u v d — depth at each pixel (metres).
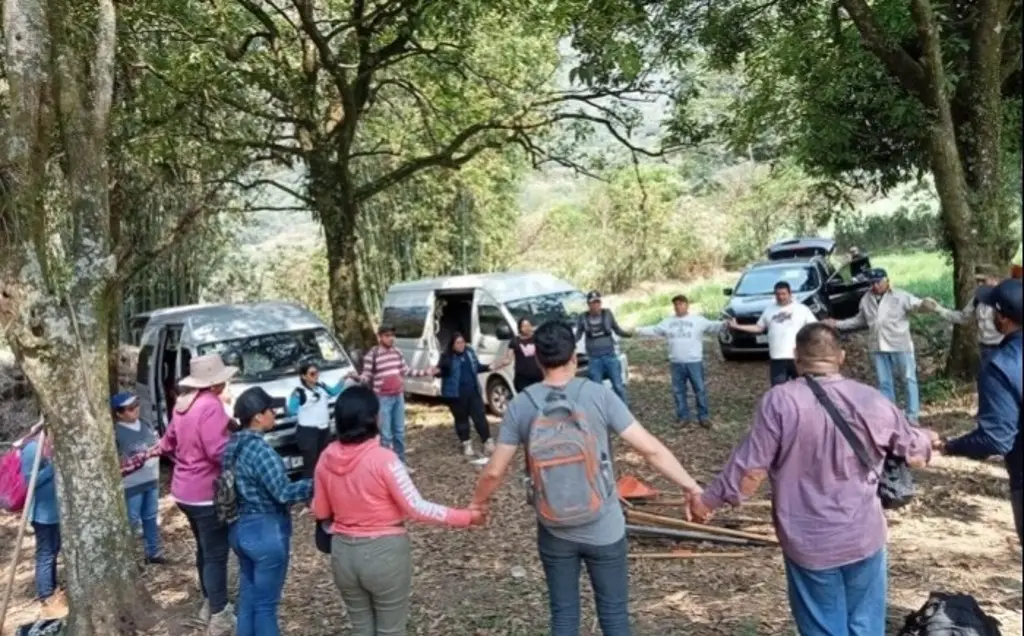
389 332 10.65
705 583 6.16
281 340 11.34
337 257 15.23
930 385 11.56
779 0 11.88
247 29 13.65
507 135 16.50
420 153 18.41
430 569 7.05
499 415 13.52
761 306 16.58
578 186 38.16
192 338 10.99
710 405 13.13
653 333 11.62
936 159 11.00
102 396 6.02
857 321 10.37
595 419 3.93
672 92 13.90
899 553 6.48
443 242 25.75
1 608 5.97
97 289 6.02
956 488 8.04
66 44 6.18
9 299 5.61
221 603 5.85
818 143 13.33
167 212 16.28
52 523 6.93
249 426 5.03
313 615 6.33
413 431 13.34
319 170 14.98
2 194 5.53
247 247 26.61
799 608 3.70
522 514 8.42
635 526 7.12
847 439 3.55
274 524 4.98
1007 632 5.01
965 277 11.27
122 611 5.96
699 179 38.53
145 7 11.00
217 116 14.57
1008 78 12.08
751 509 7.85
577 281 31.86
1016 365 3.54
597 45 8.96
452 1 10.98
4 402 14.56
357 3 13.18
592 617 5.67
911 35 11.62
